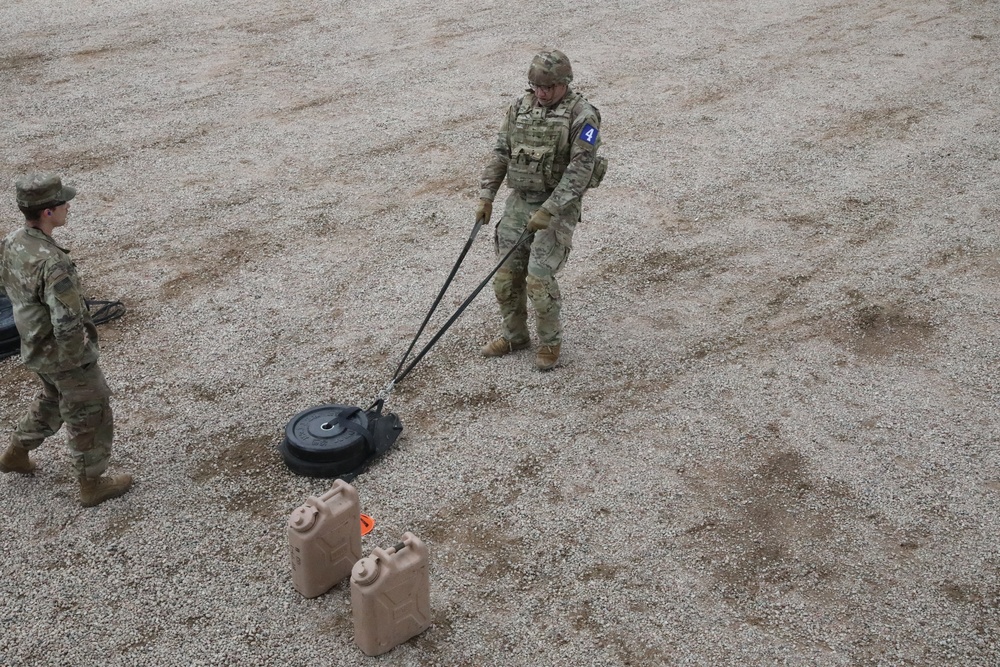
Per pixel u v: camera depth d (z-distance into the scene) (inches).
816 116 421.7
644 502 203.2
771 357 255.3
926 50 502.6
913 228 326.0
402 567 161.9
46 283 174.4
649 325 270.4
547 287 235.1
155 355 256.7
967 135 400.8
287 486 207.6
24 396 237.8
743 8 574.9
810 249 312.5
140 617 174.9
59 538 193.0
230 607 177.0
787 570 185.5
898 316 274.2
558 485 208.4
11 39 502.0
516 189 230.4
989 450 218.7
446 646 168.9
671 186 356.5
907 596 179.0
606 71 473.1
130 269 299.6
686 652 167.5
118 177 359.9
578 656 167.0
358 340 264.2
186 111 419.5
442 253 311.4
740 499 204.1
